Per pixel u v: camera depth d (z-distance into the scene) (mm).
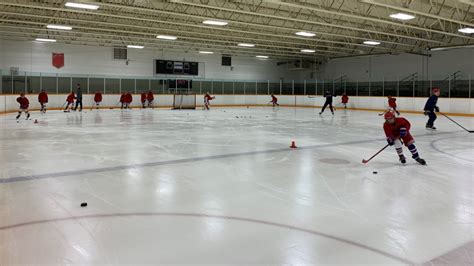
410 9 15531
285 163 7098
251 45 25344
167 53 30156
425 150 8930
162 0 15773
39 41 25047
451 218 4109
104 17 19156
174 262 2980
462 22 16000
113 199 4676
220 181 5648
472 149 9094
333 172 6352
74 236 3498
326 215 4156
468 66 24469
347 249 3268
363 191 5176
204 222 3898
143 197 4770
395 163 7223
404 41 25625
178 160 7305
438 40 23328
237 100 32969
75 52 26438
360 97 28156
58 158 7418
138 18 17312
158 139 10352
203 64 31969
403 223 3932
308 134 11898
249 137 10984
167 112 23172
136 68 28922
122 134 11453
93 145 9156
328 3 15922
